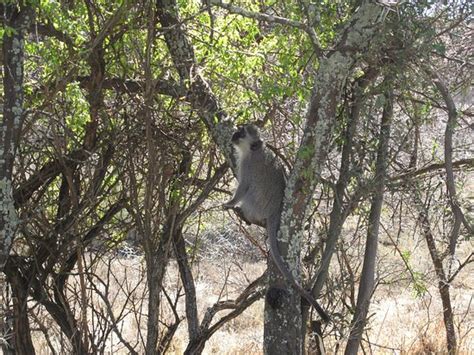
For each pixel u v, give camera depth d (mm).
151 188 6648
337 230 6289
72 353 7090
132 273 12016
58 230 6875
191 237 10195
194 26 7078
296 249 5609
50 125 6305
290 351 5527
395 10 5203
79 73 6520
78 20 6176
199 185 7406
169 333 7547
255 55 6586
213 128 6492
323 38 6332
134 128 6812
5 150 5516
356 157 6383
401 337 10422
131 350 7062
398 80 5816
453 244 5777
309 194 5520
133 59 6812
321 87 5430
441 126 8500
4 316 7082
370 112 5906
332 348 8656
